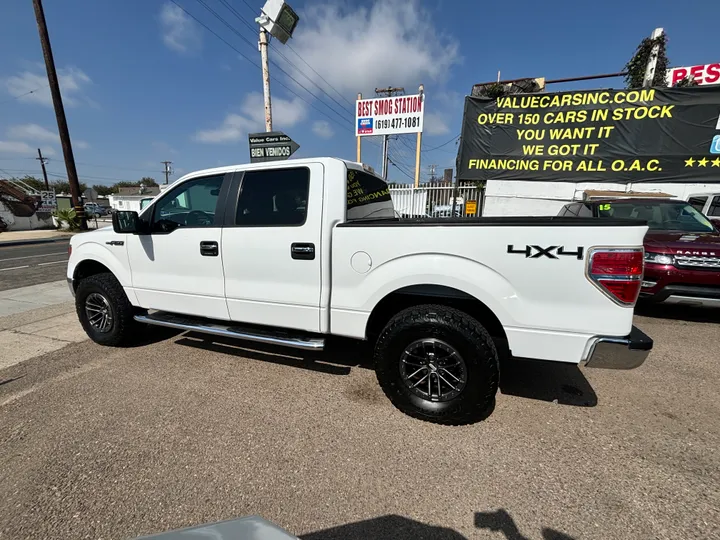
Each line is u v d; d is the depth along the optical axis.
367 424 2.38
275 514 1.67
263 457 2.05
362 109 11.59
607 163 7.50
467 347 2.23
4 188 26.17
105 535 1.55
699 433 2.28
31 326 4.39
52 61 15.92
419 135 11.26
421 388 2.44
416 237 2.34
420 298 2.64
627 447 2.14
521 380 3.00
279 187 2.80
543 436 2.25
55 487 1.83
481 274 2.21
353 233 2.50
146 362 3.34
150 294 3.37
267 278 2.82
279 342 2.78
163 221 3.26
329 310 2.65
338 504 1.72
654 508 1.70
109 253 3.53
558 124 7.68
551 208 9.09
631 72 9.23
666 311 4.89
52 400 2.68
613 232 1.96
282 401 2.66
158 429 2.32
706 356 3.43
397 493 1.79
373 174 3.43
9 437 2.24
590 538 1.54
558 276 2.07
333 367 3.23
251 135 7.28
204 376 3.06
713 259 3.95
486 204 9.71
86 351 3.60
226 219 2.96
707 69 8.50
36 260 10.57
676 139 7.04
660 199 5.45
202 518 1.64
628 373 3.11
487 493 1.79
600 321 2.03
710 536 1.54
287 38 8.13
